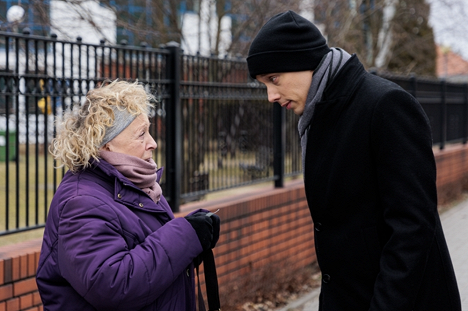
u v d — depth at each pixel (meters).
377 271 1.80
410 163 1.68
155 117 3.91
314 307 4.51
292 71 1.84
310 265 5.54
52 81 3.19
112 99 1.81
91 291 1.61
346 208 1.82
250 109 4.84
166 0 8.32
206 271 1.98
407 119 1.71
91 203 1.68
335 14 10.30
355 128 1.77
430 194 1.69
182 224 1.79
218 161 4.51
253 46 1.88
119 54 3.95
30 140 3.20
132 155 1.83
